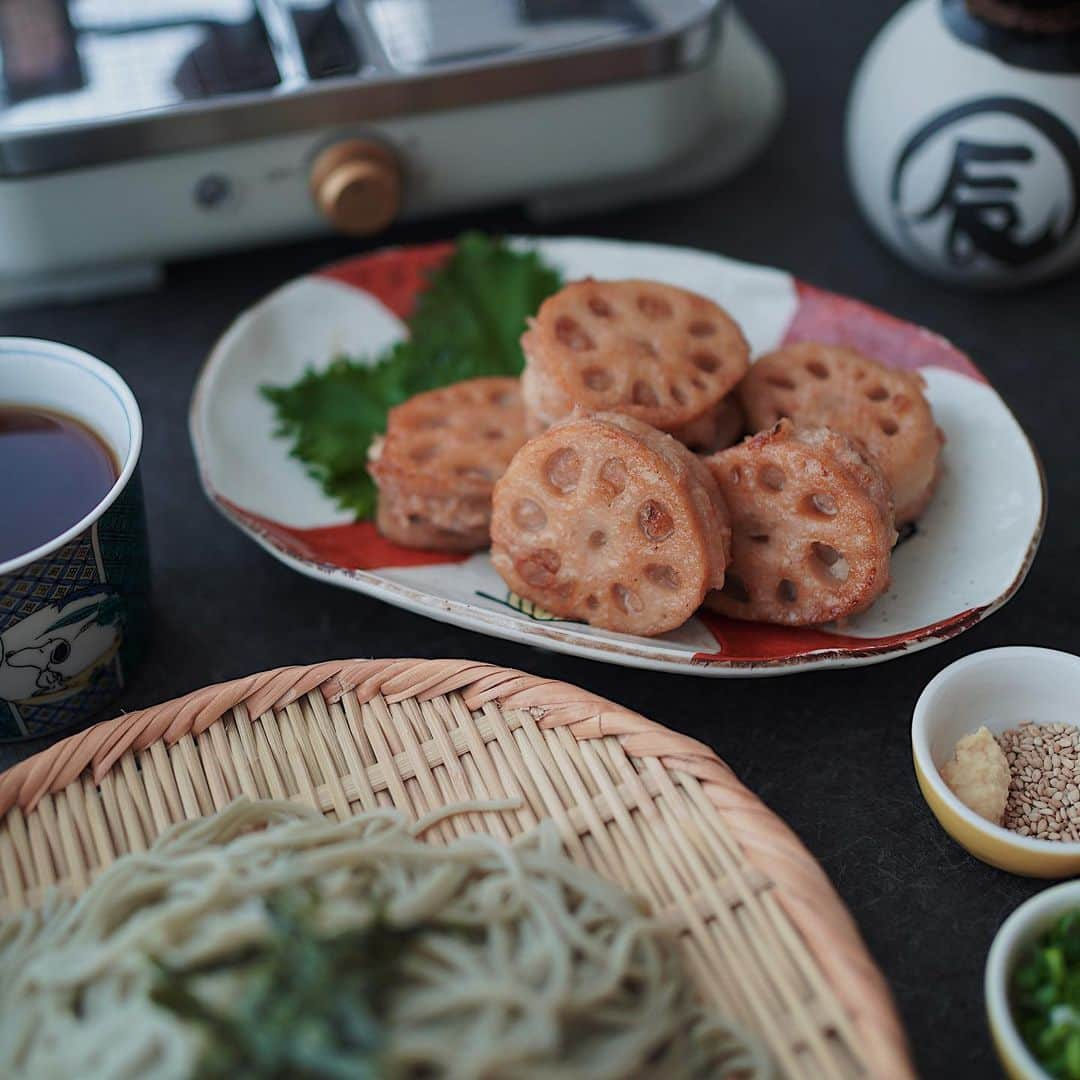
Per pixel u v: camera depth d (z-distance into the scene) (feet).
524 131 1.71
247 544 1.52
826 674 1.38
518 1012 0.99
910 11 1.71
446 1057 0.96
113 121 1.57
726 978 1.06
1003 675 1.26
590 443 1.27
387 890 1.07
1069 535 1.50
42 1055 0.99
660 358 1.39
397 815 1.13
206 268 1.84
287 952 1.00
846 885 1.23
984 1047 1.13
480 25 1.70
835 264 1.83
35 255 1.67
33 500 1.27
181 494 1.57
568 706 1.19
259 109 1.60
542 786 1.16
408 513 1.42
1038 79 1.58
